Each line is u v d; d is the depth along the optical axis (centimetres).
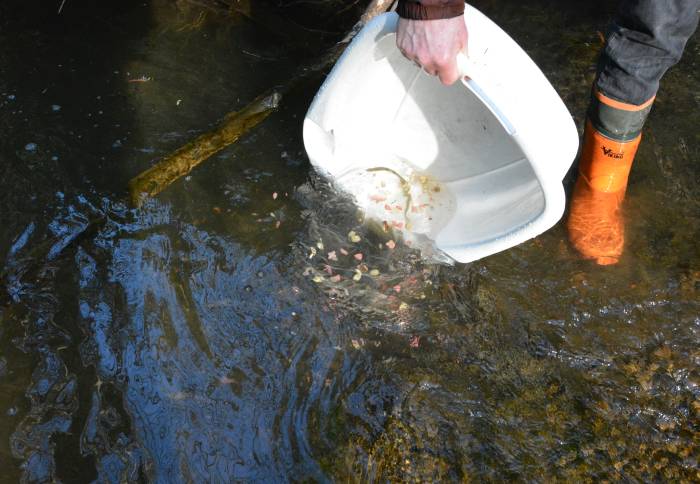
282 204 192
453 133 184
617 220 189
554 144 144
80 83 217
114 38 232
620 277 181
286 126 210
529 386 163
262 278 178
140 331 165
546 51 241
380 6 216
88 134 204
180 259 179
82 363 159
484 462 151
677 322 174
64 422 150
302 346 167
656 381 165
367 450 151
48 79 218
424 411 158
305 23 243
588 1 255
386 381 162
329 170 191
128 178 194
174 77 222
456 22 131
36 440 147
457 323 173
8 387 154
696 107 220
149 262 178
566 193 197
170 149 202
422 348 169
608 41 162
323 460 149
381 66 171
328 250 184
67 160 197
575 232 187
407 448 152
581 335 172
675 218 193
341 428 154
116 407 153
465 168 187
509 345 170
